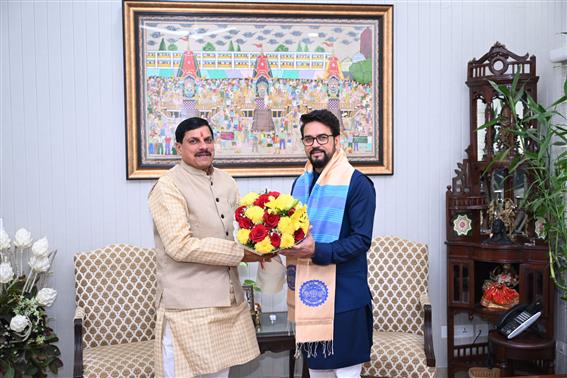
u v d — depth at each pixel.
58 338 3.37
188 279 2.40
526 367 3.66
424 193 3.87
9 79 3.48
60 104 3.52
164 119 3.58
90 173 3.56
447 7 3.85
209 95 3.62
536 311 3.29
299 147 3.72
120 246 3.40
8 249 3.44
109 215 3.59
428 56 3.84
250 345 2.54
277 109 3.68
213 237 2.45
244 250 2.39
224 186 2.57
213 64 3.61
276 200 2.20
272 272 2.69
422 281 3.47
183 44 3.57
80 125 3.54
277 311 3.68
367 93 3.76
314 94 3.71
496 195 3.67
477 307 3.63
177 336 2.37
